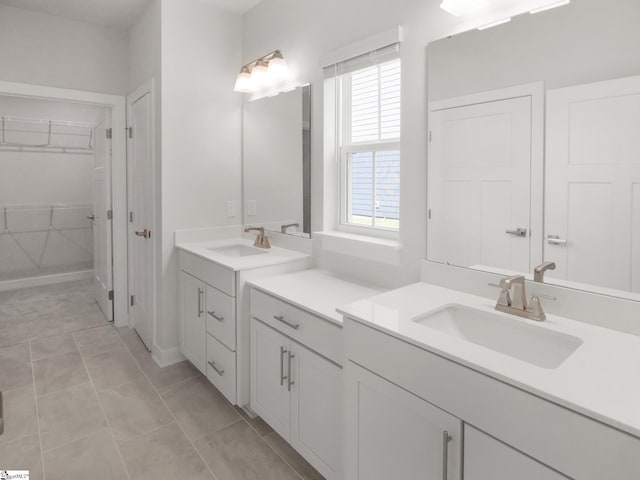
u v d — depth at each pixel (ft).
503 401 3.08
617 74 3.99
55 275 16.30
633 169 3.92
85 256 17.20
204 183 9.41
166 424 6.95
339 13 6.96
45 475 5.71
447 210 5.51
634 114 3.89
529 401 2.93
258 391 6.66
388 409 4.08
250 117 9.51
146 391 8.03
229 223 9.90
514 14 4.75
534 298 4.39
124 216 11.28
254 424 6.97
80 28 10.17
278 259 7.45
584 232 4.27
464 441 3.38
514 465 3.05
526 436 2.97
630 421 2.47
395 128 6.54
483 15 5.02
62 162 16.35
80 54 10.20
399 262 6.17
